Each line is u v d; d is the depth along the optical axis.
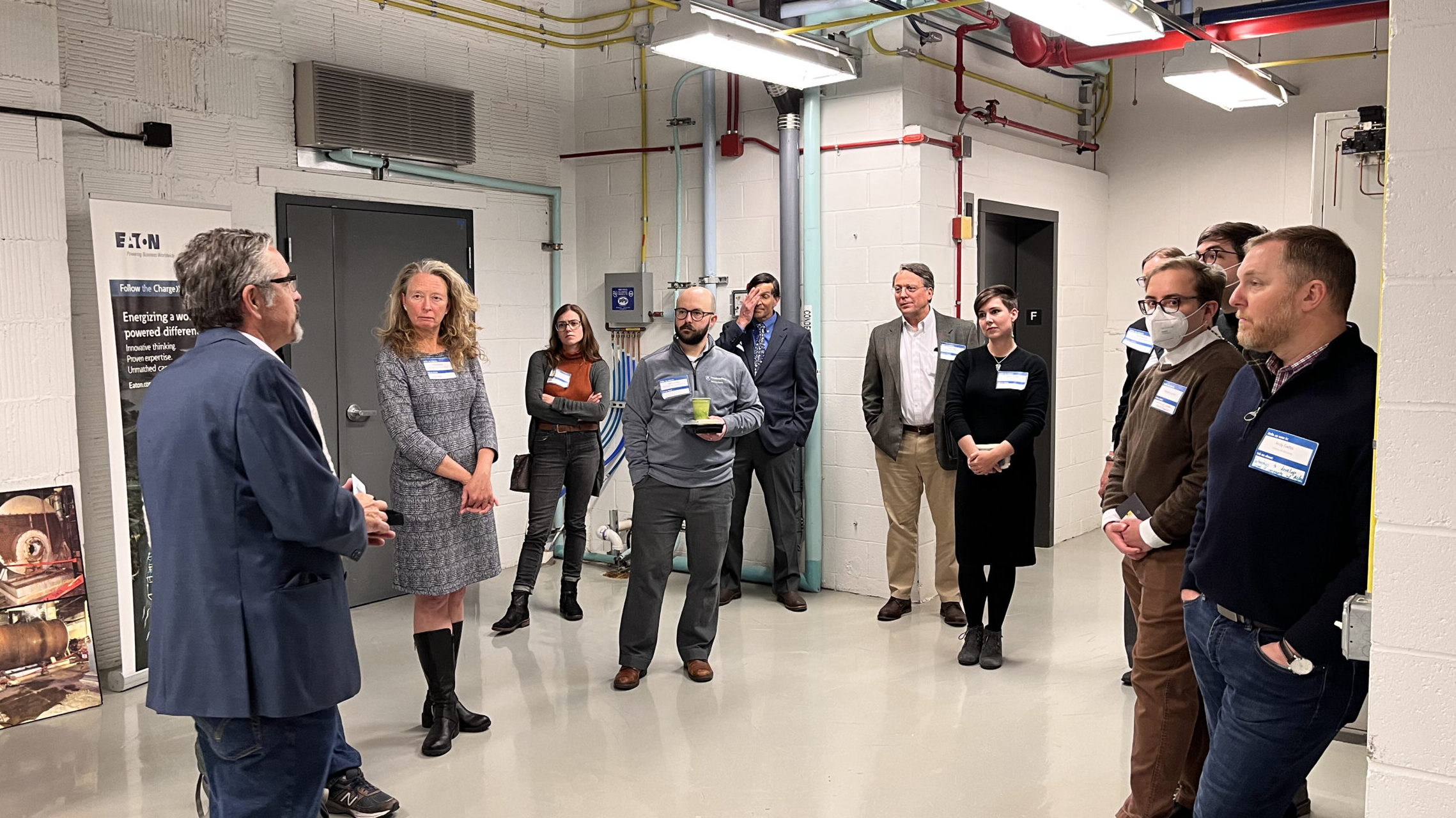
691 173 5.67
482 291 5.63
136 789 3.08
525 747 3.36
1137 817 2.56
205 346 2.01
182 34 4.29
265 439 1.90
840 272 5.19
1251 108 6.11
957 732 3.46
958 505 4.12
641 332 5.90
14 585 3.58
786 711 3.65
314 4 4.78
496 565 3.49
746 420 3.92
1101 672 4.04
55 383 3.70
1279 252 1.90
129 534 3.91
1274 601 1.89
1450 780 1.53
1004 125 5.58
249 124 4.55
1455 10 1.45
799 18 4.74
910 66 4.94
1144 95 6.50
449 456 3.29
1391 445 1.54
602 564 5.95
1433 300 1.49
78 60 3.95
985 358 4.10
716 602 4.06
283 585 1.97
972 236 5.25
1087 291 6.52
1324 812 2.86
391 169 5.07
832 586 5.36
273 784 1.99
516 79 5.76
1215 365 2.45
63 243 3.72
